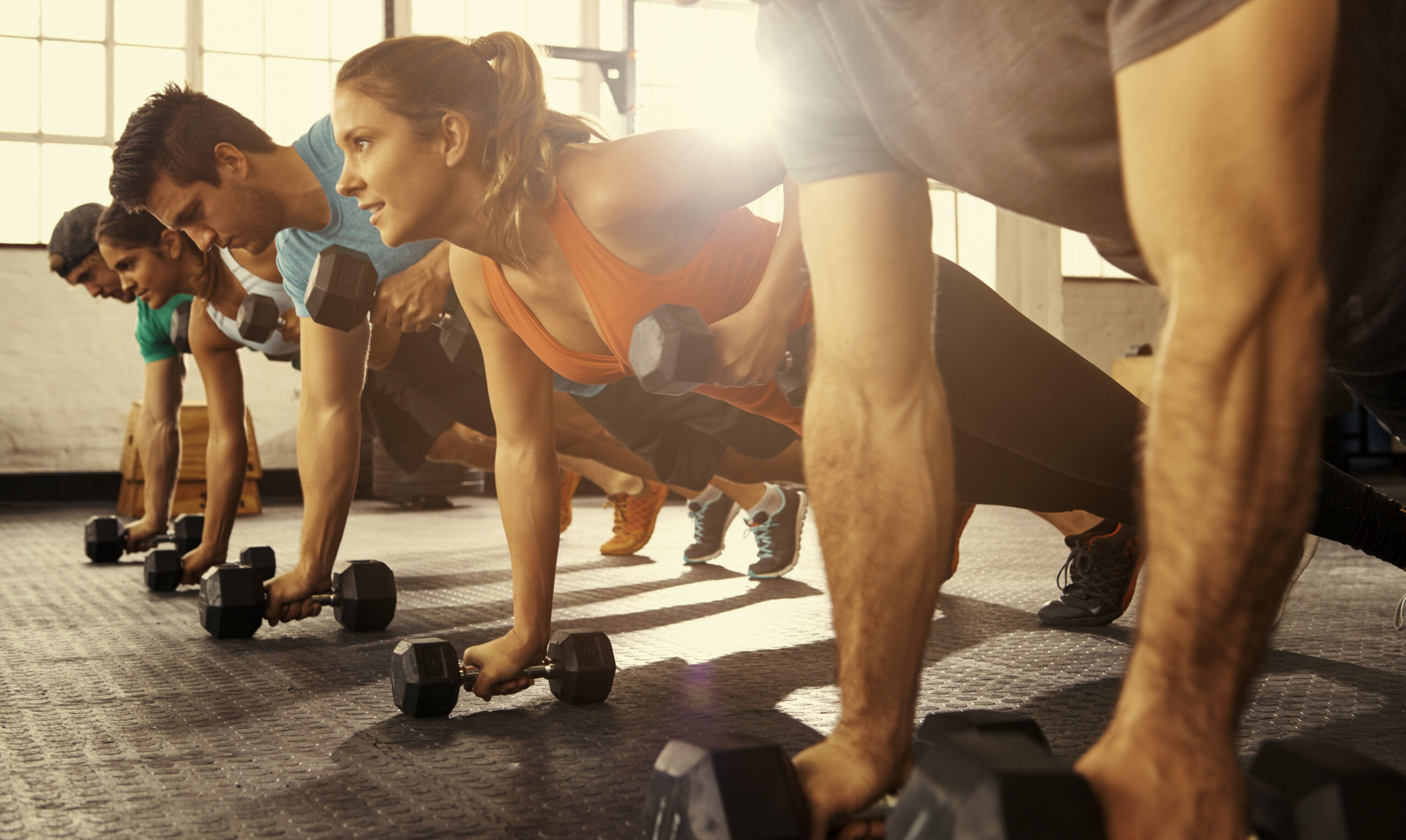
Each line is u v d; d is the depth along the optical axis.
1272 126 0.59
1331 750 0.64
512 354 1.56
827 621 2.37
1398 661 1.86
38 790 1.21
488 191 1.34
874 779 0.83
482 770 1.28
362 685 1.76
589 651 1.59
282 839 1.04
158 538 3.56
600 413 2.17
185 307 2.98
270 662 1.95
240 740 1.42
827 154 0.90
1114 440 1.73
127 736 1.44
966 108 0.79
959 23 0.76
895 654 0.87
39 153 7.05
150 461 3.52
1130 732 0.61
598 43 8.07
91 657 2.01
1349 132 0.83
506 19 7.88
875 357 0.89
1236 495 0.59
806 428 0.94
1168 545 0.61
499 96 1.34
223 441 2.90
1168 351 0.62
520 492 1.60
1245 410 0.59
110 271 3.11
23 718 1.55
